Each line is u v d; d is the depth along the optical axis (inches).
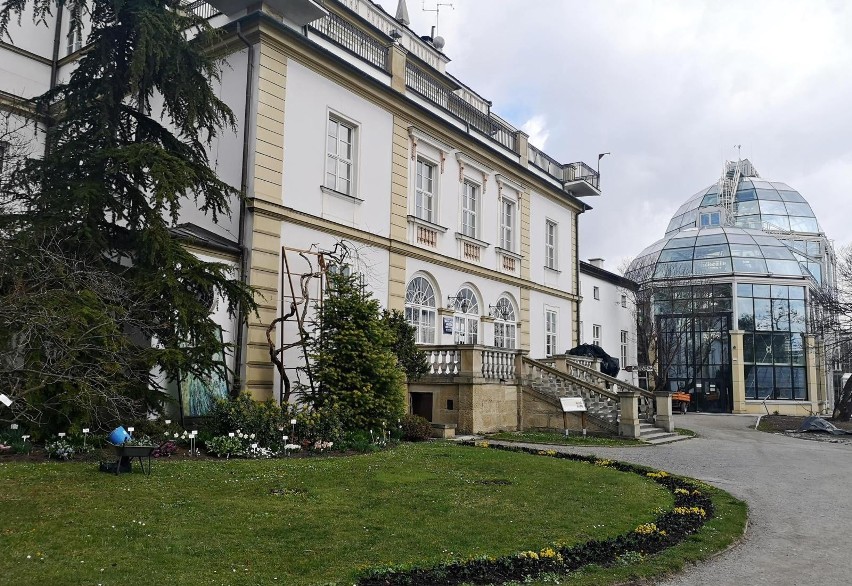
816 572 249.1
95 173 460.1
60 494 287.4
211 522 261.1
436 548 244.4
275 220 599.8
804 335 1515.7
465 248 864.3
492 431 708.0
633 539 269.3
